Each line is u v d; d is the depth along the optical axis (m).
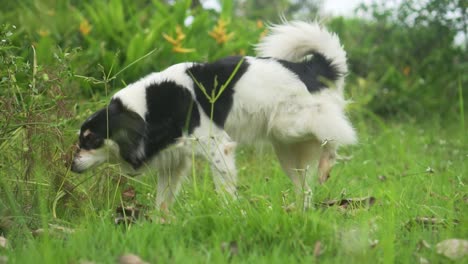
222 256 2.76
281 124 4.36
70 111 4.52
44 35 6.30
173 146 4.25
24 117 3.87
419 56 9.27
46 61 5.73
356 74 9.50
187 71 4.28
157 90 4.21
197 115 4.22
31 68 4.17
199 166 5.11
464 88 8.91
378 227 3.29
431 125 8.05
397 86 9.02
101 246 3.09
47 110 4.02
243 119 4.40
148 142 4.23
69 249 2.94
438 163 5.42
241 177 5.16
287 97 4.34
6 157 3.95
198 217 3.24
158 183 4.46
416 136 7.00
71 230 3.38
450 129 7.48
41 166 3.90
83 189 4.00
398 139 6.48
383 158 5.88
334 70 4.54
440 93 9.03
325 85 4.46
